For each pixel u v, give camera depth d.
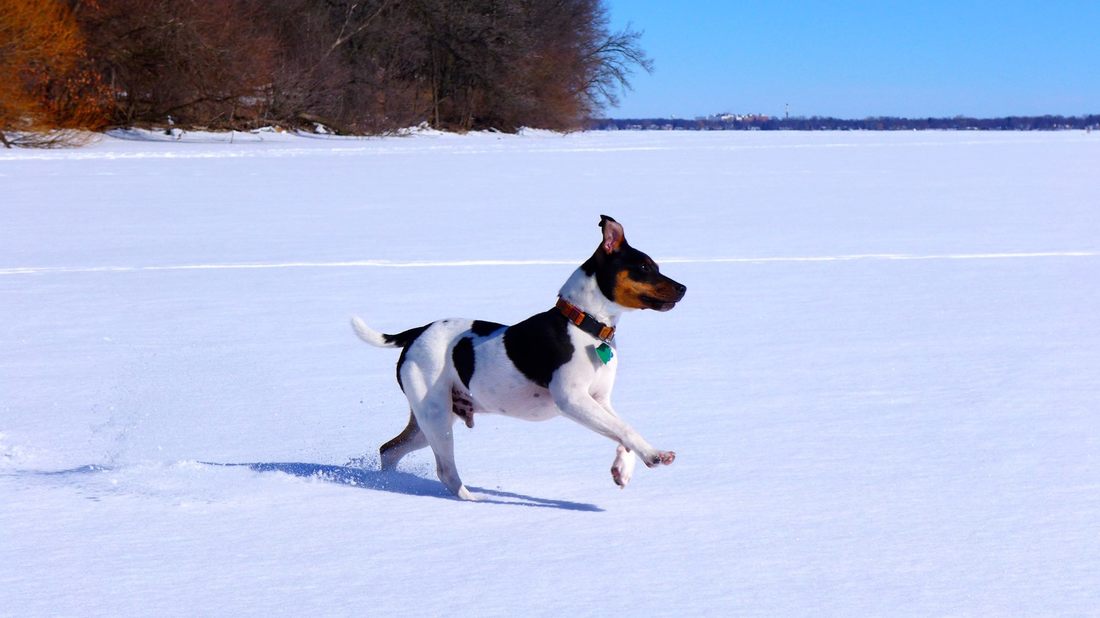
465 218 19.66
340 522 4.76
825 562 4.18
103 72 48.25
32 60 40.41
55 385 7.63
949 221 19.11
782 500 5.01
